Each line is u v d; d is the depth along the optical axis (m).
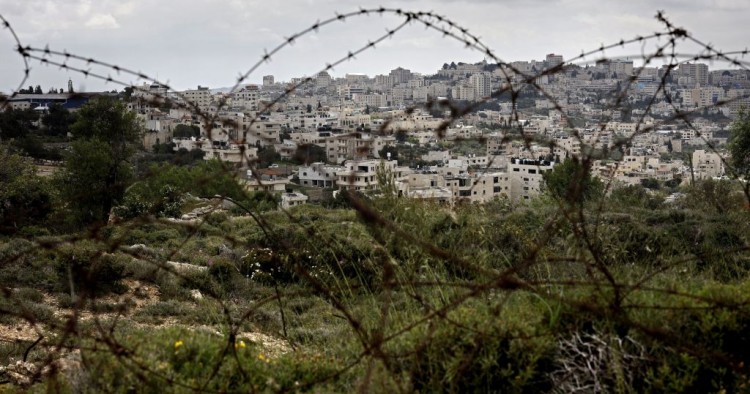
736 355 4.33
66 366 5.26
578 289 5.18
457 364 4.27
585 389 4.12
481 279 6.04
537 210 11.43
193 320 8.74
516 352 4.33
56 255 11.14
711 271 6.23
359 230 10.18
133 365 4.58
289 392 4.62
